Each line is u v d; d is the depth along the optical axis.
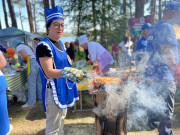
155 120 1.99
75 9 7.54
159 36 1.53
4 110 2.06
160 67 1.58
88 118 2.63
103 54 2.85
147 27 2.27
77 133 2.12
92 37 7.89
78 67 2.90
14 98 3.61
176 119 1.91
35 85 3.35
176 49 1.50
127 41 4.54
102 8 7.38
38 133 2.24
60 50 1.38
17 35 5.08
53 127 1.46
